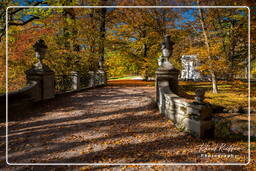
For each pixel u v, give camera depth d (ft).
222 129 18.60
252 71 71.46
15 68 31.99
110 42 49.24
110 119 17.42
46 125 15.60
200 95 14.21
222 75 37.17
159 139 13.16
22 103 19.67
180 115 15.75
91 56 43.04
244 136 16.33
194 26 42.45
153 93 32.12
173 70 21.30
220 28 39.75
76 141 12.46
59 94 27.66
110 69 68.54
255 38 23.00
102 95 29.71
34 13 34.99
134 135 13.78
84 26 44.06
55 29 36.50
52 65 36.27
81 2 46.39
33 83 21.98
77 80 33.50
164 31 52.34
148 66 57.62
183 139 13.26
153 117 18.21
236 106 27.48
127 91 35.09
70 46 43.27
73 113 19.22
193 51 35.06
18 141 12.27
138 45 58.18
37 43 23.47
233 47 38.68
